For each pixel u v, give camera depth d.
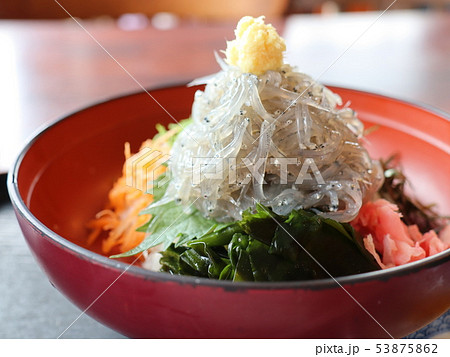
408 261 0.26
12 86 0.44
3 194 0.32
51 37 0.54
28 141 0.28
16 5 0.62
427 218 0.30
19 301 0.26
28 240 0.23
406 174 0.32
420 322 0.22
